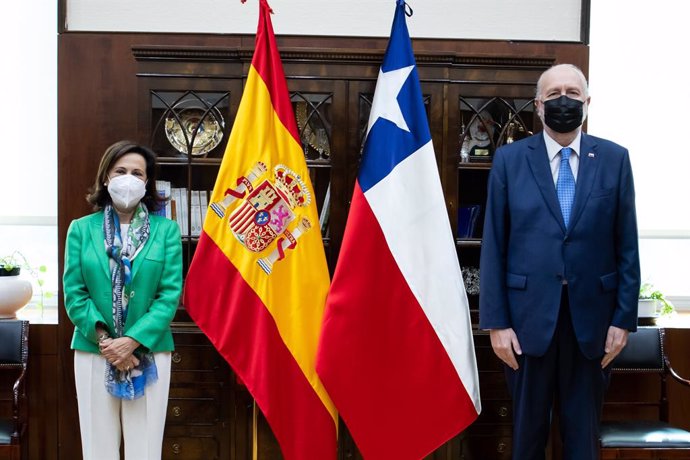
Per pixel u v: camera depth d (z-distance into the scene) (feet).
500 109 10.57
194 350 10.36
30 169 12.81
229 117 10.33
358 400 8.97
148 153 9.11
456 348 9.04
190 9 11.19
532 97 10.50
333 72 10.27
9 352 10.39
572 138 8.39
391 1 11.25
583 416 8.28
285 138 9.34
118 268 8.64
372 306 9.06
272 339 9.05
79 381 8.73
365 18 11.25
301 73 10.26
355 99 10.31
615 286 8.28
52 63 12.75
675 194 13.65
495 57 10.33
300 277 9.19
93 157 10.95
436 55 10.21
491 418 10.55
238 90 10.29
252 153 9.27
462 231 10.78
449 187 10.38
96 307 8.65
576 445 8.31
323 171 10.54
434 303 9.09
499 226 8.52
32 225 12.85
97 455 8.73
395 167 9.25
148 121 10.25
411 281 9.09
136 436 8.80
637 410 11.32
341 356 8.95
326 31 11.25
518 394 8.46
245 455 10.41
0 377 10.97
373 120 9.42
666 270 13.67
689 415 11.32
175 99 10.34
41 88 12.76
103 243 8.75
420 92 9.40
